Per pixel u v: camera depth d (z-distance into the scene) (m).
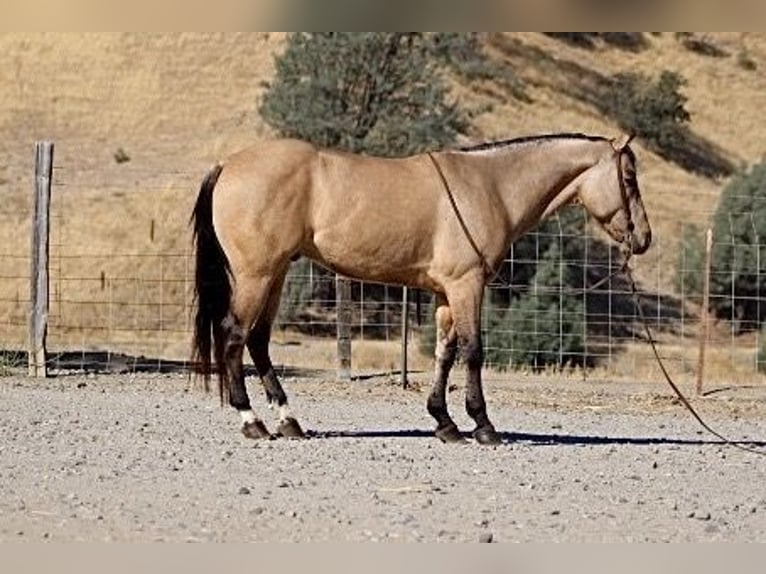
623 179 13.18
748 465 12.33
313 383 19.03
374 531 9.07
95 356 22.33
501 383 20.50
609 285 33.47
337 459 11.91
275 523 9.26
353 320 30.41
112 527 9.02
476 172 12.86
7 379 18.23
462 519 9.54
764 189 33.22
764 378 24.58
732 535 9.24
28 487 10.37
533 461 12.09
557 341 26.55
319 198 12.39
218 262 12.60
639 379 22.77
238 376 12.70
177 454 12.02
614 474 11.57
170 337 29.36
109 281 29.92
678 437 14.40
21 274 32.41
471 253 12.70
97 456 11.84
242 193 12.27
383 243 12.51
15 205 36.22
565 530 9.26
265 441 12.80
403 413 15.91
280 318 30.14
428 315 29.23
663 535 9.19
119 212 35.22
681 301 33.47
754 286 32.59
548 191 13.12
